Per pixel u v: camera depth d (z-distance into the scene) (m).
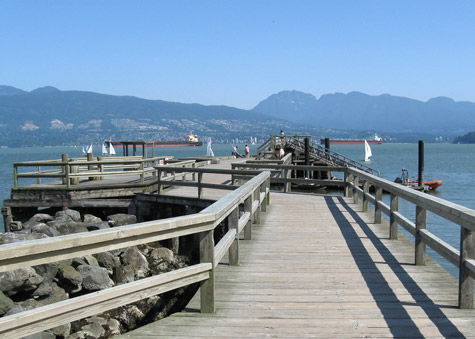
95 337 6.27
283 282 5.45
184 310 4.60
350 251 6.95
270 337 3.91
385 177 46.34
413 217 19.94
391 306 4.61
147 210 13.23
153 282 3.85
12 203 13.28
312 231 8.48
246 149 35.22
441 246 5.08
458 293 4.95
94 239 3.26
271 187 23.66
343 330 4.04
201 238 4.39
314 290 5.14
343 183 13.61
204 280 4.48
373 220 9.59
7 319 2.91
